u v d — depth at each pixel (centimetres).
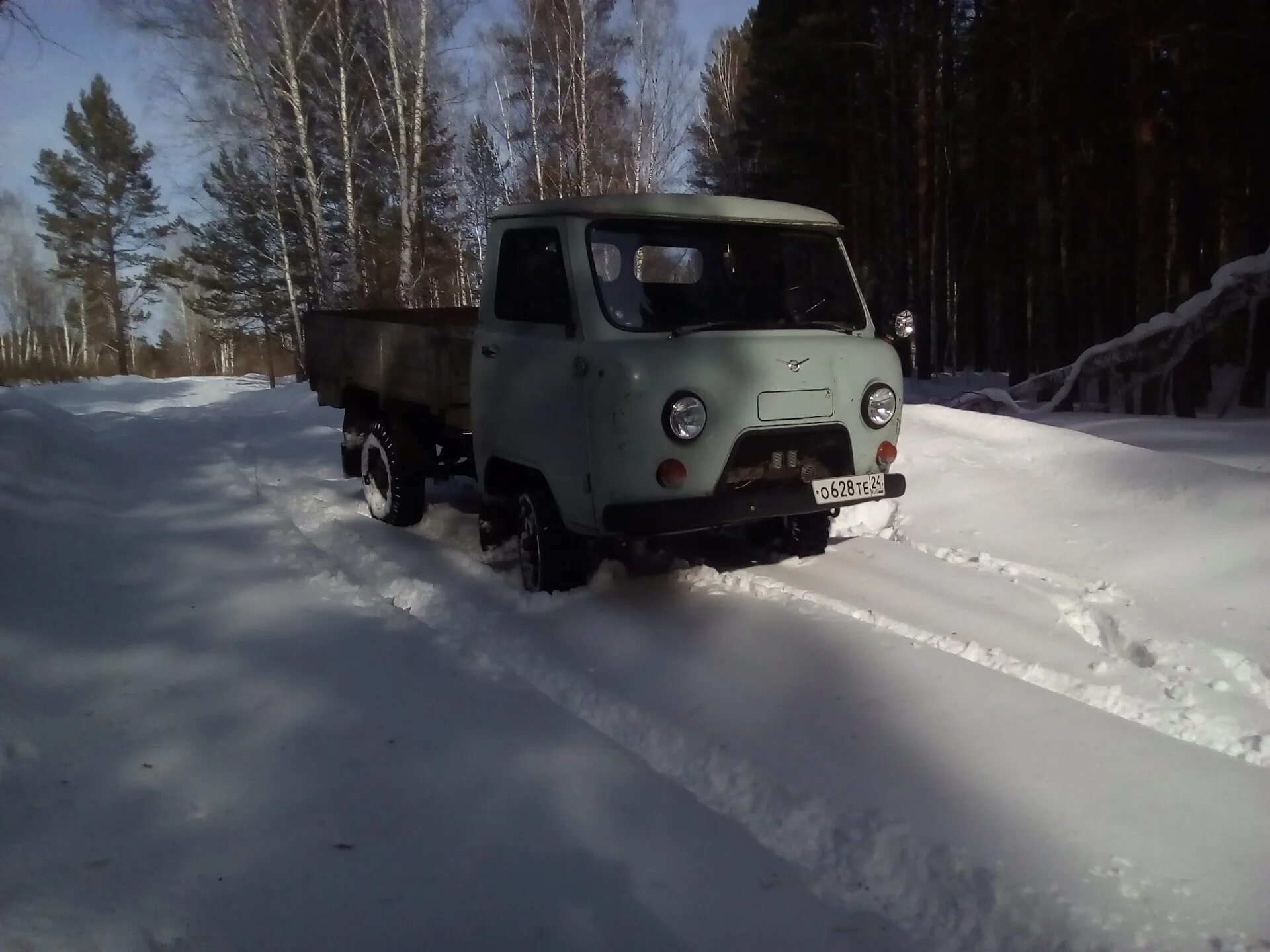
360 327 840
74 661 490
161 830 346
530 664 498
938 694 435
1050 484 758
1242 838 330
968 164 2617
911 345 2484
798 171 2619
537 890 313
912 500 762
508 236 609
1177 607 547
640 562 647
